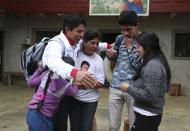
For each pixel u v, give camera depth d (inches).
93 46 157.2
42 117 118.8
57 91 117.3
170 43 460.1
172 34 458.9
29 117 119.5
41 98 118.2
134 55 156.3
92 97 157.6
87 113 157.9
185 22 454.0
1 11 471.2
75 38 125.4
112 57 166.2
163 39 462.3
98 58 162.1
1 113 305.6
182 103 382.3
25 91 438.9
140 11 426.0
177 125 276.4
